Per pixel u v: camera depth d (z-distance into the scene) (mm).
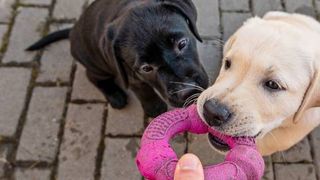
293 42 588
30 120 815
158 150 537
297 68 583
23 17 914
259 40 588
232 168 516
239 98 579
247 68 586
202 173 440
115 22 708
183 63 700
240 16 906
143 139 562
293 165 769
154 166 521
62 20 914
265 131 619
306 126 675
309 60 589
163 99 771
